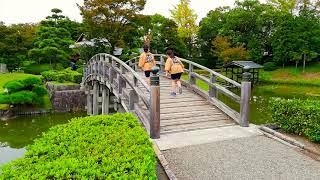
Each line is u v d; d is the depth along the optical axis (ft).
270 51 147.23
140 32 102.58
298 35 121.49
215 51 127.65
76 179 8.51
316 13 136.26
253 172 15.40
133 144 12.32
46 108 68.49
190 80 33.14
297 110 21.21
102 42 93.81
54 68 104.58
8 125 56.29
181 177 14.93
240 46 128.16
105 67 41.68
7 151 40.65
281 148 18.83
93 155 10.73
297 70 127.65
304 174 15.19
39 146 11.33
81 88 71.10
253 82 111.86
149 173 9.53
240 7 143.54
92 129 14.47
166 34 124.77
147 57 31.81
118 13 87.04
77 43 112.27
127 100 29.14
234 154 17.78
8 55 99.45
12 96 60.34
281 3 142.82
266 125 23.29
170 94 30.60
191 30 144.97
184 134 21.47
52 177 8.64
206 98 29.37
